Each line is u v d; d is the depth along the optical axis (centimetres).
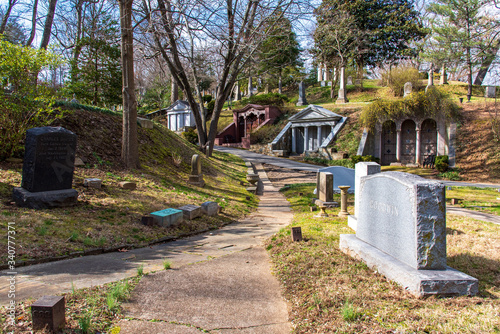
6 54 975
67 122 1379
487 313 331
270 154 3838
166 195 1127
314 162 3322
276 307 388
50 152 805
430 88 3002
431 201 404
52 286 408
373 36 4669
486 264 497
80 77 2134
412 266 414
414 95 3069
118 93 2242
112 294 374
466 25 3531
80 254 568
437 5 3531
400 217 442
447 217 934
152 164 1534
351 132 3484
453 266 494
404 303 364
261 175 2464
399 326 314
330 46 4447
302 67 6075
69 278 444
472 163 2595
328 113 3606
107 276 462
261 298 412
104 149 1388
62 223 690
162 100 6266
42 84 1088
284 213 1210
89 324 307
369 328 314
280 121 4391
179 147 2064
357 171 808
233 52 2184
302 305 381
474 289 381
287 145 3994
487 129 2784
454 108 2934
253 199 1520
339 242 613
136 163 1370
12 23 2795
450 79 5803
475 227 771
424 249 403
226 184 1723
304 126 3866
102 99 2264
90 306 352
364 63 5309
